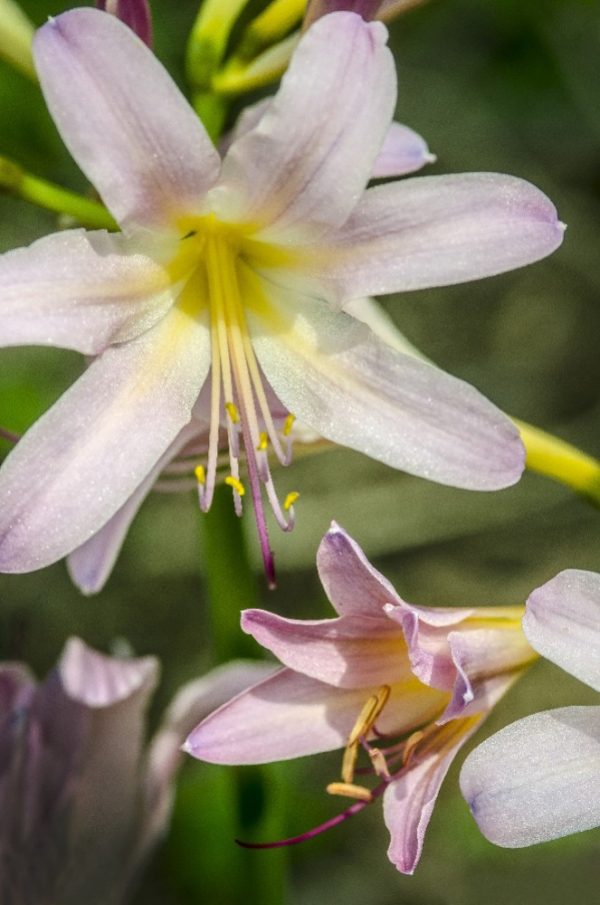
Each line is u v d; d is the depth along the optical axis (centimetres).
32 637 88
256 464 58
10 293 56
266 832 65
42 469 56
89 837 63
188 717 62
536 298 99
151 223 57
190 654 90
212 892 73
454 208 56
